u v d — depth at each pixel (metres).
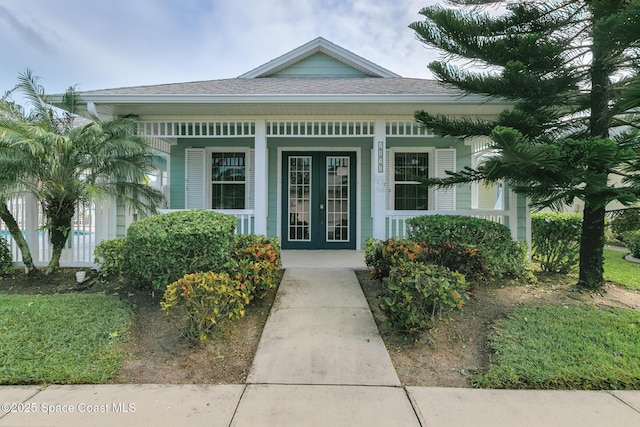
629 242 7.15
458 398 2.18
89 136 4.41
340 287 4.38
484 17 4.04
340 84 6.36
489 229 4.58
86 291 4.19
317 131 6.53
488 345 2.82
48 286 4.39
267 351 2.79
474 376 2.43
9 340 2.74
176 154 7.24
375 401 2.15
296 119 5.76
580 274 4.29
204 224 3.74
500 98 4.48
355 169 7.39
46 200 4.62
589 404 2.12
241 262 3.61
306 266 5.55
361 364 2.60
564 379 2.34
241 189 7.33
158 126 5.88
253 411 2.04
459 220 4.71
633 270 5.61
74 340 2.81
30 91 4.80
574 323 3.13
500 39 3.88
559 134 4.29
